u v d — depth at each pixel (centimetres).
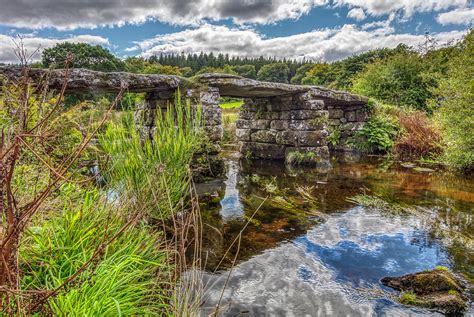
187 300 188
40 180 202
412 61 1420
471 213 445
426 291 262
